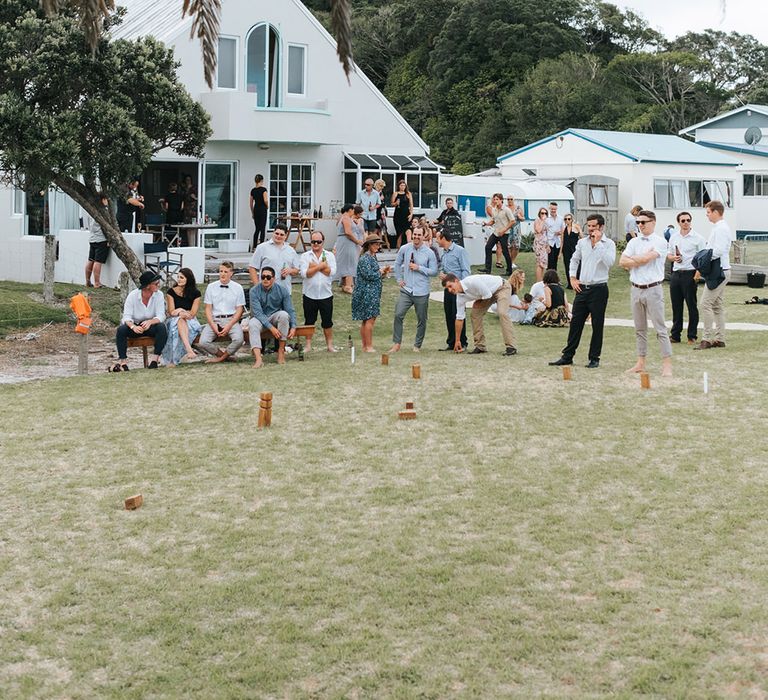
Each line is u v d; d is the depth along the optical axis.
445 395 13.95
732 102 71.69
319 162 35.56
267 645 6.85
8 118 20.75
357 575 7.92
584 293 15.95
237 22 32.97
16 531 8.97
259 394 14.20
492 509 9.34
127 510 9.47
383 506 9.50
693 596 7.43
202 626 7.15
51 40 21.11
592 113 68.94
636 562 8.06
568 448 11.25
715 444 11.29
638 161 44.12
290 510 9.42
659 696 6.10
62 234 27.95
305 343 18.69
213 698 6.23
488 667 6.49
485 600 7.44
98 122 21.55
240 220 33.66
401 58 80.12
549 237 29.06
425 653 6.68
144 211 29.98
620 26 77.19
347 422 12.56
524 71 72.88
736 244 32.53
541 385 14.54
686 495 9.61
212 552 8.43
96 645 6.90
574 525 8.88
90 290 25.86
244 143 33.53
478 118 72.62
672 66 73.06
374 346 19.64
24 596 7.66
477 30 73.56
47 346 20.20
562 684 6.28
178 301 17.38
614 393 13.95
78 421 12.77
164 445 11.62
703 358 16.92
